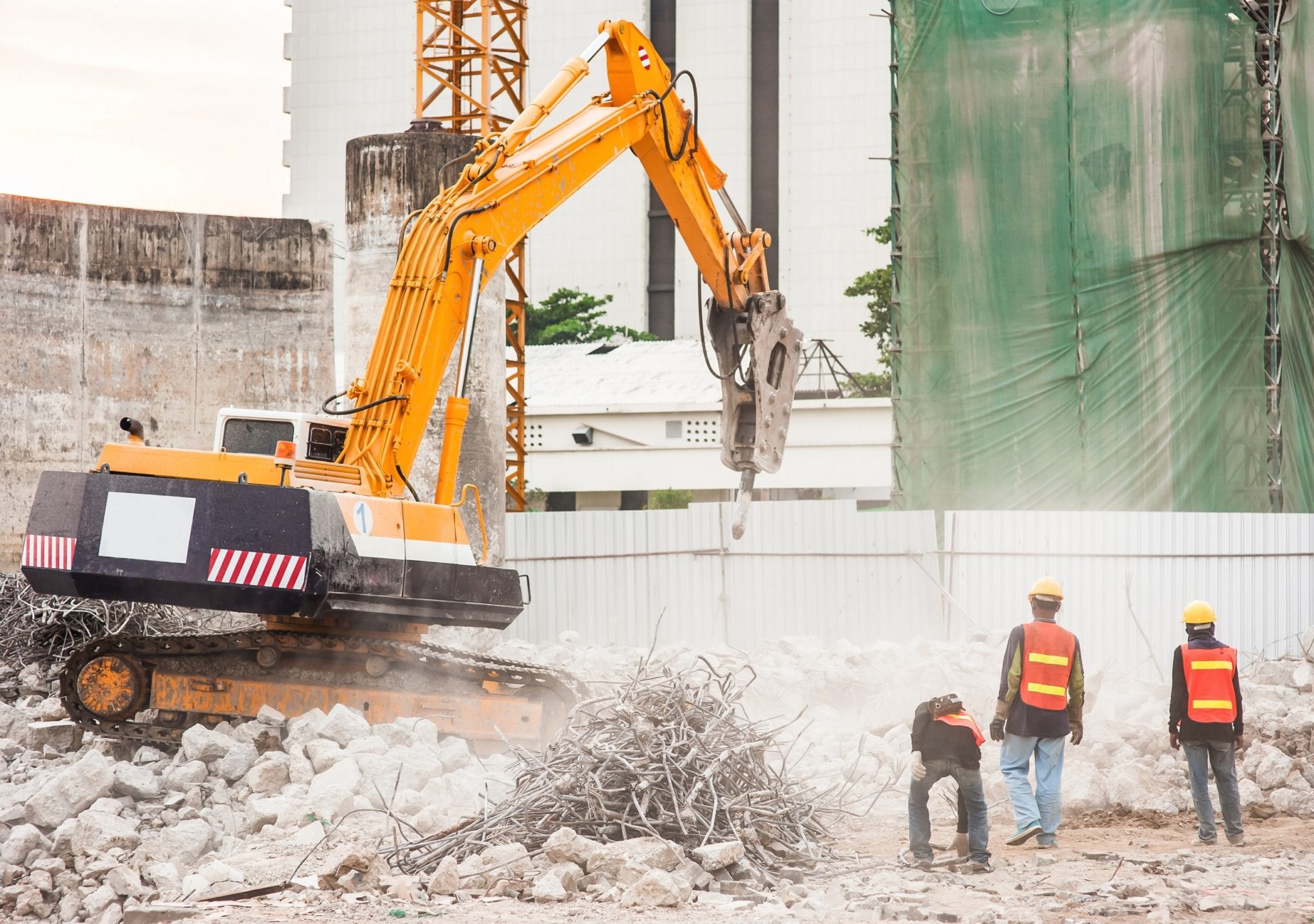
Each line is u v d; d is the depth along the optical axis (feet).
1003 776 46.11
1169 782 55.42
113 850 42.24
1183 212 111.04
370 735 53.16
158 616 77.30
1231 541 90.02
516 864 38.14
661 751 41.47
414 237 58.54
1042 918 34.58
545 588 99.76
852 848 45.70
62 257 97.50
